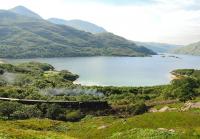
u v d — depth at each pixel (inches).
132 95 7854.3
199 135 1736.0
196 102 4362.7
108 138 2014.0
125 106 6309.1
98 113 5974.4
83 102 6200.8
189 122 2203.5
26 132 1910.7
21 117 5054.1
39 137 1791.3
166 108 5108.3
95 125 3083.2
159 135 1747.0
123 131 2138.3
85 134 2647.6
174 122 2240.4
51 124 3225.9
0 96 6451.8
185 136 1707.7
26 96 6624.0
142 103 6176.2
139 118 2500.0
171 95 7554.1
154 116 2436.0
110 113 6082.7
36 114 5339.6
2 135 1683.1
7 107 5142.7
